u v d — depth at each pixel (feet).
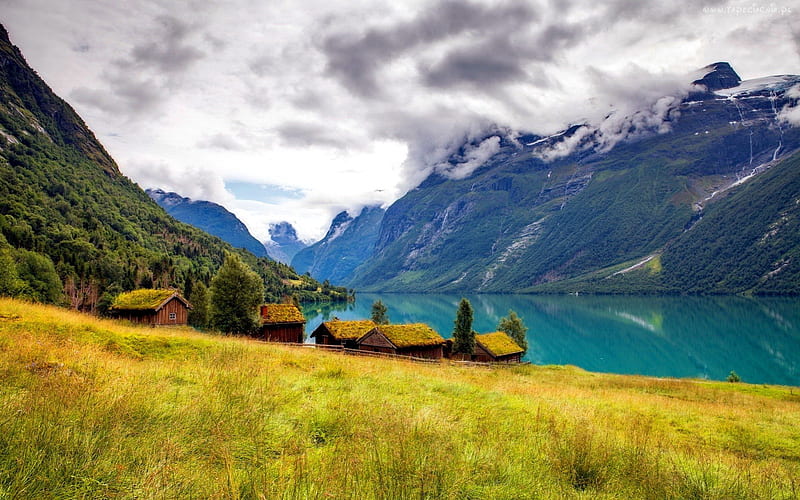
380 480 21.21
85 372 39.17
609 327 546.67
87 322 80.12
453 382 65.26
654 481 28.04
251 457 24.54
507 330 281.95
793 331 476.54
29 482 18.78
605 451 31.48
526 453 31.58
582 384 120.47
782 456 50.06
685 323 568.00
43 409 25.64
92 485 19.43
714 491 28.19
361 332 170.09
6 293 209.15
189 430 28.09
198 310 228.22
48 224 517.96
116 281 400.47
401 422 31.37
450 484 23.06
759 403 106.83
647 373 303.68
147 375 42.60
